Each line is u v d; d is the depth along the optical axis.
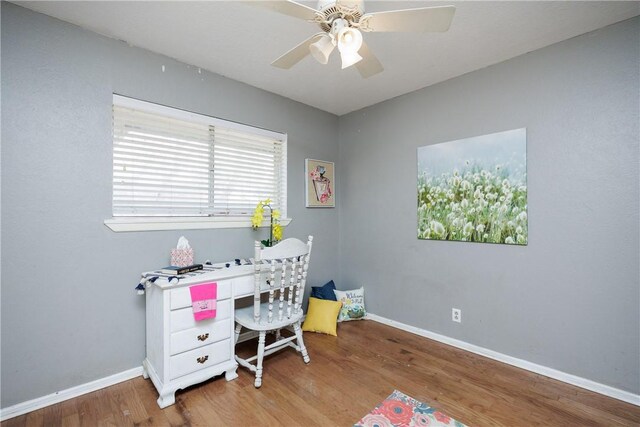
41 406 1.68
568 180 1.95
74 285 1.79
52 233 1.72
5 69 1.59
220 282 1.95
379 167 3.05
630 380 1.75
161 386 1.72
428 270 2.67
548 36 1.92
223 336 1.96
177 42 1.98
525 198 2.12
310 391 1.86
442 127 2.56
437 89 2.60
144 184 2.09
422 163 2.69
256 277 1.96
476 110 2.36
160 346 1.76
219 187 2.47
